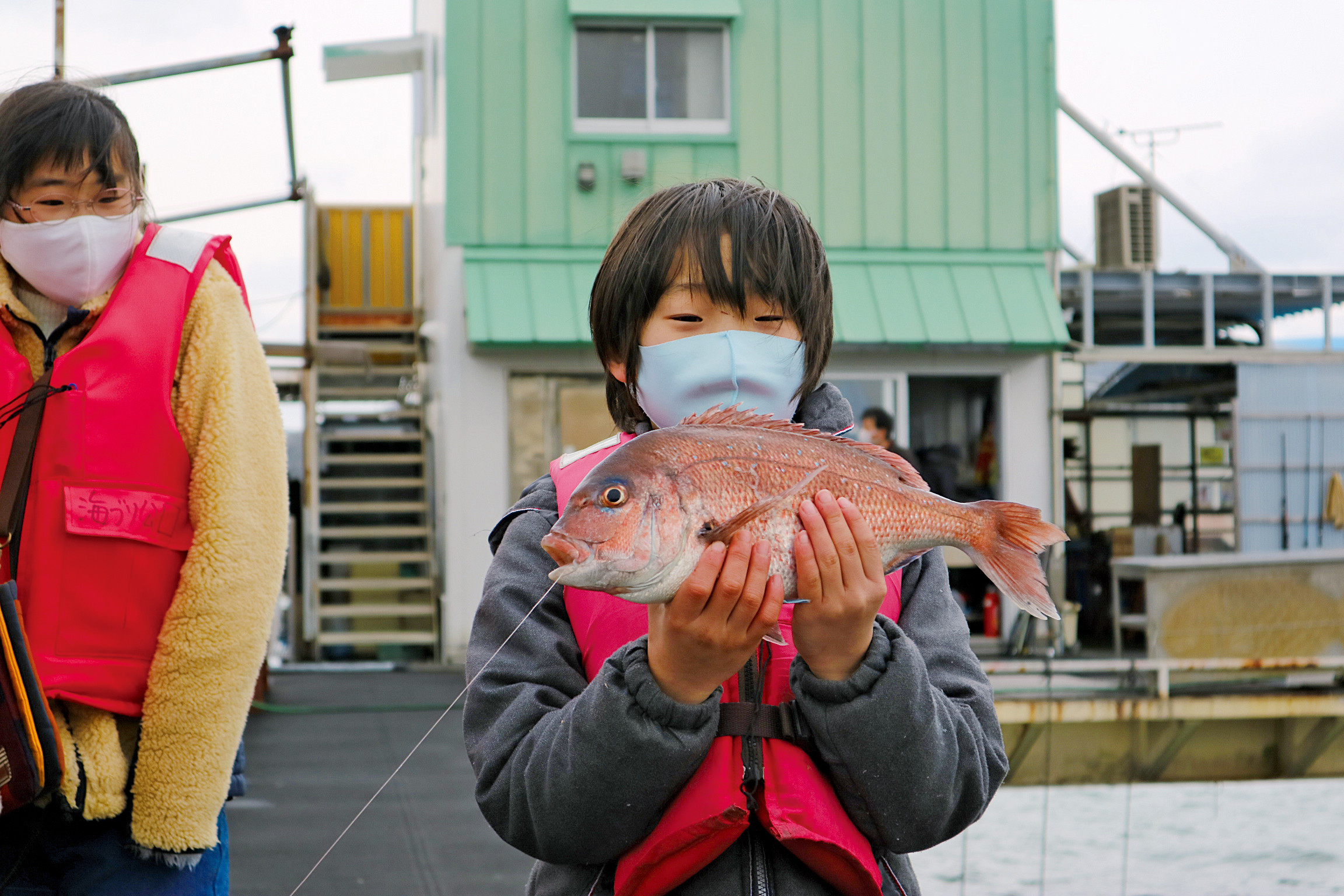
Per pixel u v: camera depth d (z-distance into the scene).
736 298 1.64
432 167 14.24
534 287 11.72
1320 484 13.13
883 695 1.43
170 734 1.97
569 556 1.29
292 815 6.19
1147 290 12.99
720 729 1.50
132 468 2.02
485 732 1.63
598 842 1.48
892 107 12.45
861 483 1.41
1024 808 10.00
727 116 12.33
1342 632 9.48
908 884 1.64
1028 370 12.29
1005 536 1.46
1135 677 9.58
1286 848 8.69
